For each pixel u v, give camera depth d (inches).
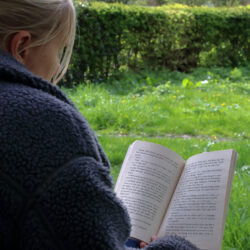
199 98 304.5
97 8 359.9
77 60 355.9
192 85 344.8
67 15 34.8
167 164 61.8
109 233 27.2
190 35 436.5
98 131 237.6
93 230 26.5
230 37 450.6
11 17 32.2
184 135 234.1
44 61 35.1
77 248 26.5
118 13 372.8
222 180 53.7
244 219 116.3
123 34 382.6
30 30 33.0
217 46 450.9
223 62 457.1
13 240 27.2
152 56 418.3
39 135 27.5
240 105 292.4
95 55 363.9
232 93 327.6
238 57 460.8
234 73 403.5
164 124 249.1
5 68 29.6
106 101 283.0
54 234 26.6
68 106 30.4
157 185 60.1
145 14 395.2
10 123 27.3
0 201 26.4
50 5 33.5
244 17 445.7
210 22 435.8
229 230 111.2
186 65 448.1
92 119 249.6
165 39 417.4
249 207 123.6
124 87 357.4
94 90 311.7
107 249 26.6
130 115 253.0
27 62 34.5
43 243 26.4
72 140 28.5
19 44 33.3
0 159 26.5
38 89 30.7
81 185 27.1
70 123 29.0
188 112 272.7
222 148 190.7
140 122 246.4
